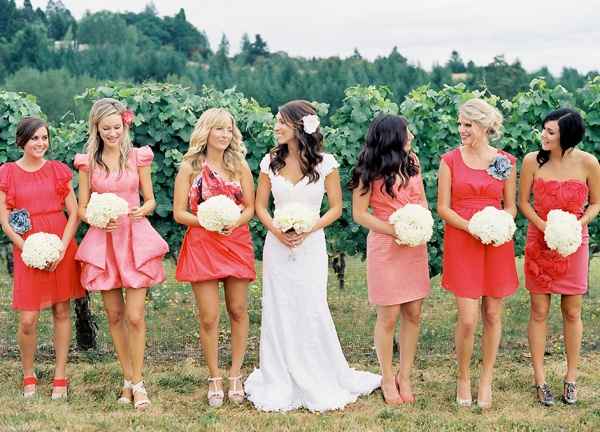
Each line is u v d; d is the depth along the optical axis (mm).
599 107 6238
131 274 4477
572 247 4234
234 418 4426
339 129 6191
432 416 4430
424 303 8266
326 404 4559
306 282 4602
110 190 4520
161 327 6973
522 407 4598
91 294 8438
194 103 6152
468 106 4363
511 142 6250
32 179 4570
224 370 5531
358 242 6332
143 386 4711
